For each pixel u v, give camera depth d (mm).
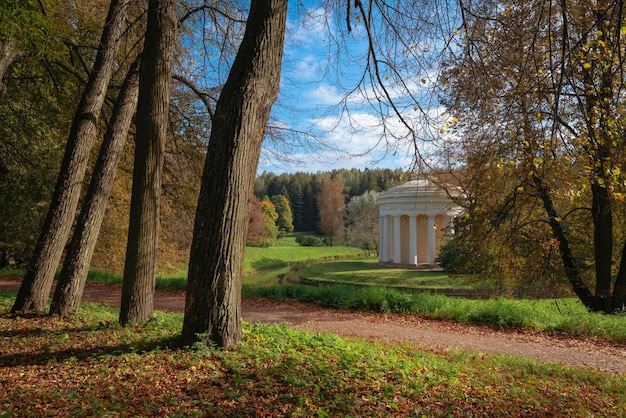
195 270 6117
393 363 6848
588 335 11391
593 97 8344
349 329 12102
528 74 8180
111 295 17297
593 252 16438
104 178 9547
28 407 4277
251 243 70562
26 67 13836
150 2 8203
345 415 4465
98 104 10031
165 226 23766
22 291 9578
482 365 8227
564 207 15219
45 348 6453
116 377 5172
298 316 13953
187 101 14172
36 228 20703
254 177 6324
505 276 15242
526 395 6129
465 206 12938
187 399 4590
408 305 14648
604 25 8477
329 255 69812
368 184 90625
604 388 7090
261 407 4484
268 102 6293
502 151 9445
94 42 14266
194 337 6082
